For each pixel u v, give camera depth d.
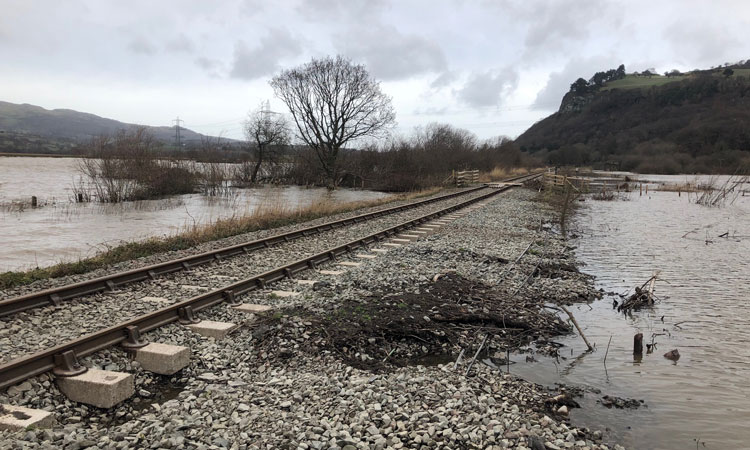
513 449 4.56
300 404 5.27
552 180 44.41
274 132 51.59
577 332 9.11
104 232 19.83
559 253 17.11
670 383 7.04
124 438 4.39
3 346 6.14
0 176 51.66
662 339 9.00
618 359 7.92
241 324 7.46
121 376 5.33
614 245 20.08
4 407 4.65
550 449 4.70
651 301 11.38
